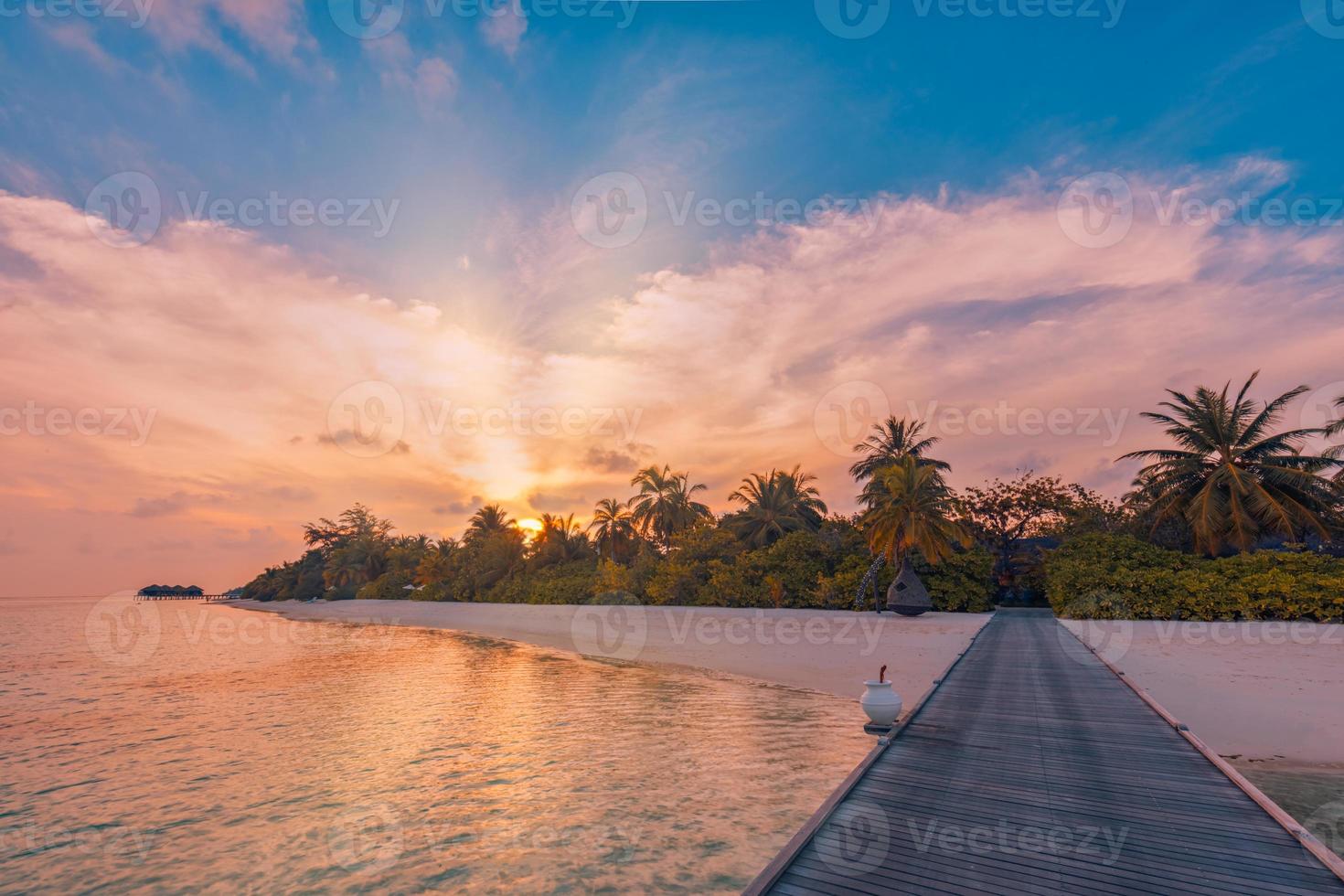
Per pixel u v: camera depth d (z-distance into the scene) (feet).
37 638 155.02
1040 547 140.05
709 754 36.04
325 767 36.78
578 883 21.63
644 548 170.30
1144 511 108.47
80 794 33.50
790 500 156.87
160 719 52.90
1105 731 32.12
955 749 29.35
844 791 23.58
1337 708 37.58
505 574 207.92
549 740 40.73
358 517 377.91
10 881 23.62
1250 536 94.02
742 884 21.15
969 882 17.13
